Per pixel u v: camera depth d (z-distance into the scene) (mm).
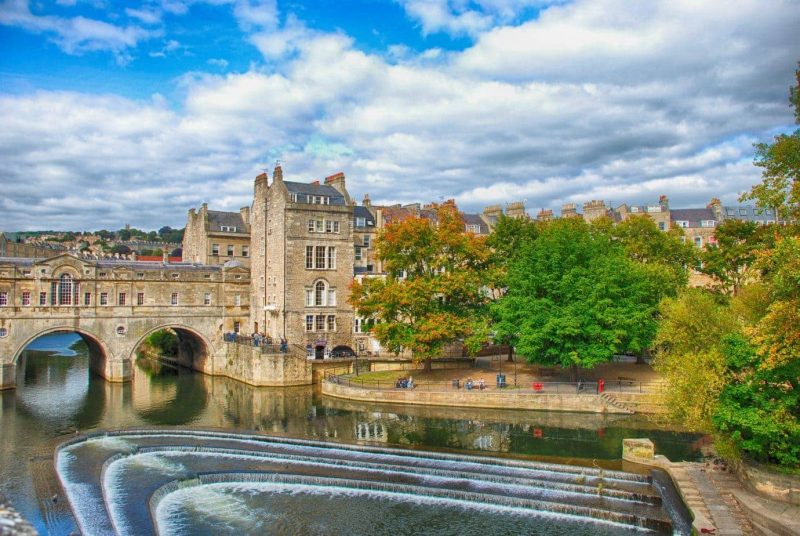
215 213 102938
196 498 35219
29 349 118750
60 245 190625
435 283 64688
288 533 30891
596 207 100438
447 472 38281
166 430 47906
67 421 52219
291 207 77000
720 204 102312
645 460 39062
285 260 76625
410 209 100188
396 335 64500
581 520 32094
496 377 64750
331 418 53500
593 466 38531
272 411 56719
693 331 41219
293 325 76938
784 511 28547
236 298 83125
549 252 62062
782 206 33844
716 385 33906
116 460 40812
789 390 31844
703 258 70250
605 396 55250
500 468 38969
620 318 56938
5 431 48125
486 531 31016
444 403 58062
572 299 59500
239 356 75688
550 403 55719
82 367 90000
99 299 72812
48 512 29984
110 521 29688
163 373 83875
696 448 42781
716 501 31156
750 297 40375
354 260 89750
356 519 32531
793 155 33812
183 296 78750
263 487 36969
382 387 61844
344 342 80125
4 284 67438
